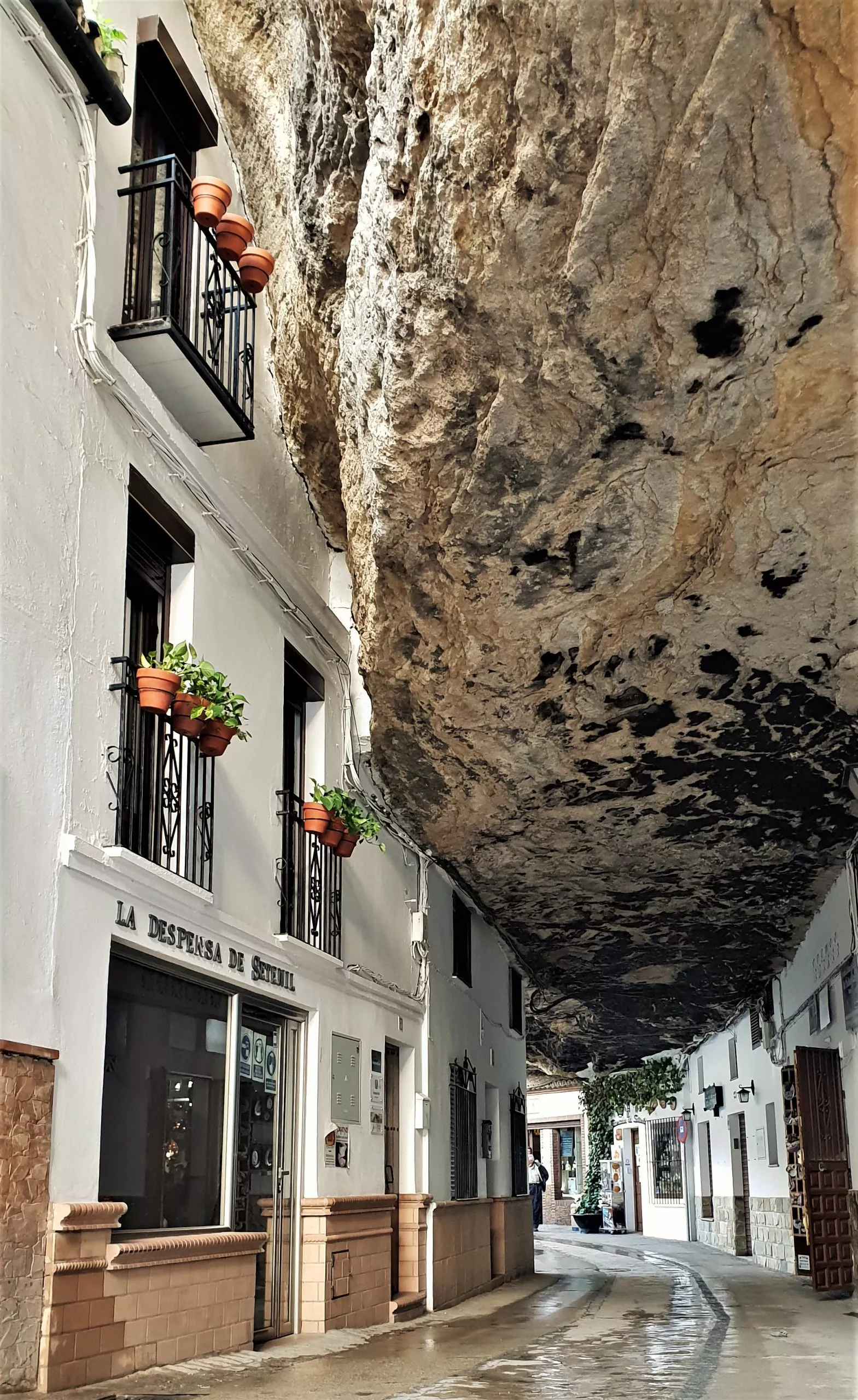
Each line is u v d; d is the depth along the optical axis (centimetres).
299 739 923
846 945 1179
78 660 561
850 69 416
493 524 667
